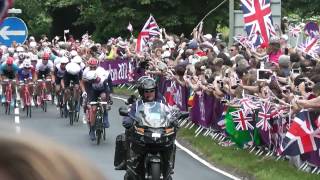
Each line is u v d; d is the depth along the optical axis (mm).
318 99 18406
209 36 40906
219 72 27422
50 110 40094
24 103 36938
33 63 39375
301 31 35219
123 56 50562
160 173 16141
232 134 24250
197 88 29062
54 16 87188
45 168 2027
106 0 69938
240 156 23141
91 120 27625
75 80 33875
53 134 30031
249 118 23219
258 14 30922
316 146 19219
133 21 68875
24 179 1998
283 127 21188
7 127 2211
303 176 18875
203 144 26250
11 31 33031
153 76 39688
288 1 69062
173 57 37094
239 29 37500
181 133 29547
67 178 2043
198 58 33156
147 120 16562
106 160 23562
